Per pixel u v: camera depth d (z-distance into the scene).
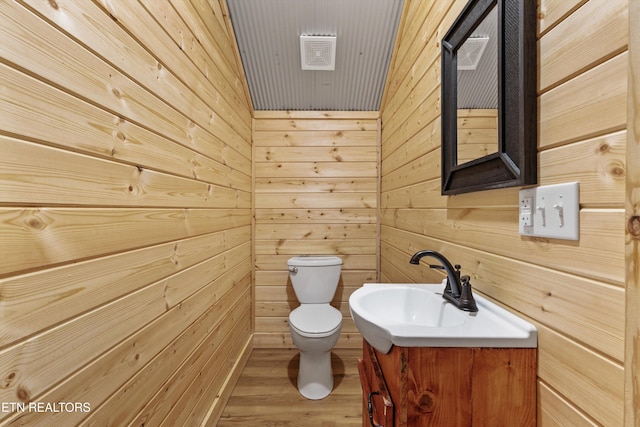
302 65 1.90
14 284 0.48
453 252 1.05
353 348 2.31
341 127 2.34
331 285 2.12
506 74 0.72
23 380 0.49
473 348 0.63
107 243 0.68
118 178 0.72
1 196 0.46
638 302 0.41
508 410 0.63
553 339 0.59
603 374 0.48
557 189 0.57
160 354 0.92
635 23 0.41
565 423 0.56
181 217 1.07
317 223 2.35
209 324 1.36
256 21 1.67
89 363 0.63
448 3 1.09
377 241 2.34
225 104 1.60
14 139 0.48
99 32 0.66
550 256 0.60
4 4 0.47
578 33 0.53
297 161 2.34
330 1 1.58
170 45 0.99
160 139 0.92
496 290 0.80
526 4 0.64
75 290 0.59
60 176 0.56
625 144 0.44
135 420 0.79
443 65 1.07
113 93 0.71
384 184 2.17
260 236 2.34
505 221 0.76
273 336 2.31
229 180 1.68
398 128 1.77
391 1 1.58
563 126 0.57
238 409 1.59
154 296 0.88
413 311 1.00
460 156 0.97
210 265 1.37
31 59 0.51
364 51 1.86
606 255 0.48
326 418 1.54
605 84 0.48
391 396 0.69
